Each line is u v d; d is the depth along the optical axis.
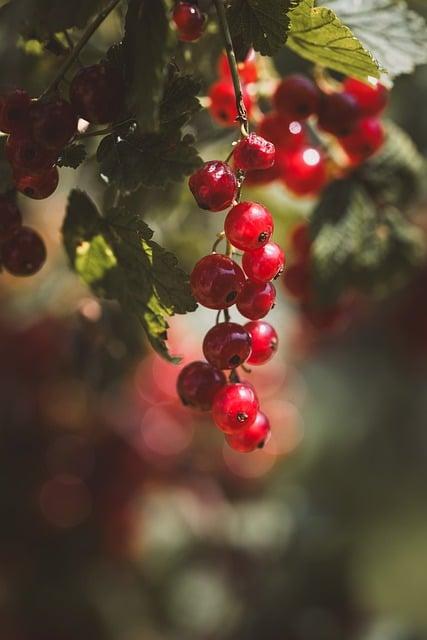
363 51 0.33
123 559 0.57
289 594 0.61
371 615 0.63
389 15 0.36
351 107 0.38
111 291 0.34
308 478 0.74
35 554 0.55
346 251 0.41
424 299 0.60
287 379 0.68
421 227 0.51
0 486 0.54
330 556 0.62
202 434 0.61
